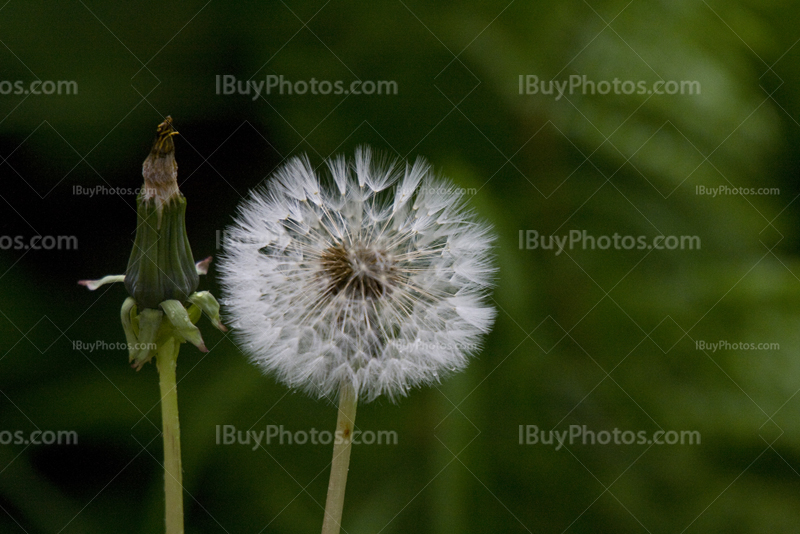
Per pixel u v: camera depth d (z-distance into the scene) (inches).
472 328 16.0
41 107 19.8
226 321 15.8
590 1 21.5
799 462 21.5
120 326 20.9
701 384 21.9
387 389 15.5
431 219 16.4
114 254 21.1
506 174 21.5
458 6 21.5
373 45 21.3
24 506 19.1
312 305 15.9
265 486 20.3
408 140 21.1
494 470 20.3
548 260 21.4
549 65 21.2
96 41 20.3
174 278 15.2
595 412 20.9
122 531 19.4
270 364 15.6
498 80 21.0
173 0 20.2
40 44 20.1
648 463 21.1
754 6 23.9
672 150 21.7
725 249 22.7
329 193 16.6
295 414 20.8
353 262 16.1
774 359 21.8
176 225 15.1
